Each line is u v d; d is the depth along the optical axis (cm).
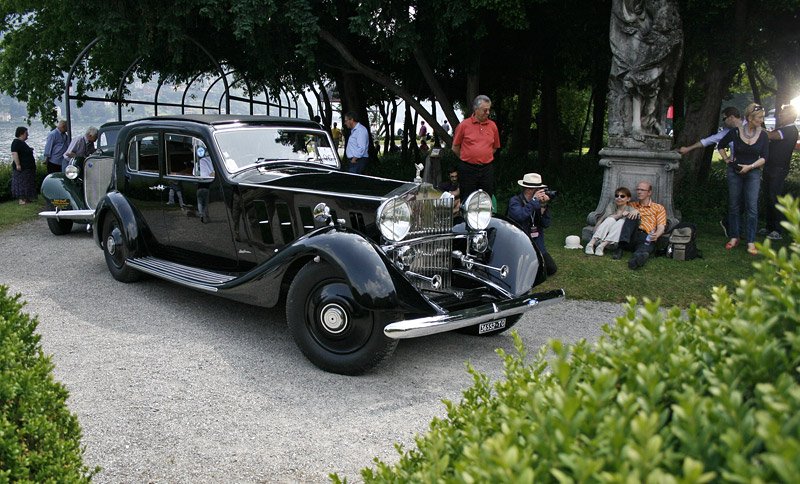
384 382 493
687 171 1327
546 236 1027
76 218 945
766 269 167
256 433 401
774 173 974
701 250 920
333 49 1579
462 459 158
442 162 2134
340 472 356
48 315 638
